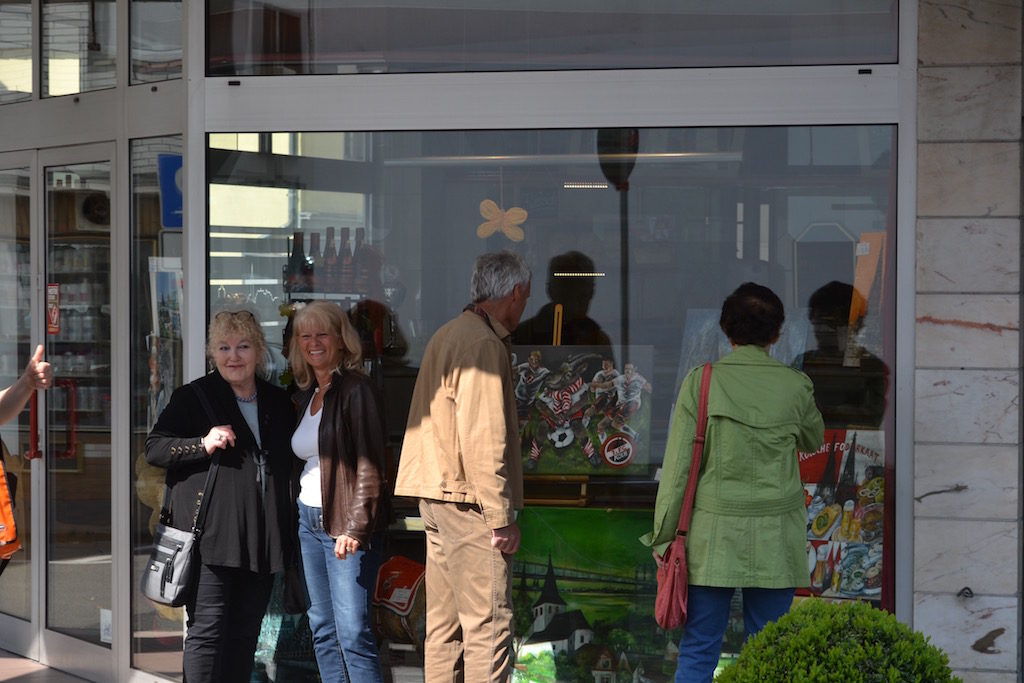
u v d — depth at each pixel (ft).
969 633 18.31
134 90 21.61
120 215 21.94
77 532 23.50
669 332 19.88
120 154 21.94
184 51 20.66
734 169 19.48
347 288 20.51
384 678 20.31
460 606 17.34
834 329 19.10
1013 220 18.11
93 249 22.85
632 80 19.60
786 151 19.27
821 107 18.97
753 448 16.29
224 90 20.24
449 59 20.01
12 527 17.08
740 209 19.52
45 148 23.75
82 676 23.31
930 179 18.33
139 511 22.08
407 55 20.08
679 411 16.66
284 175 20.34
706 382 16.55
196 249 20.24
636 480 19.88
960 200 18.25
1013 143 18.08
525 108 19.83
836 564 18.94
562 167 19.95
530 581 20.06
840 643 11.54
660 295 19.89
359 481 17.63
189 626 17.87
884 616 11.93
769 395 16.40
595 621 19.92
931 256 18.33
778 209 19.35
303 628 20.38
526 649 19.99
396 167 20.27
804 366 19.17
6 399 17.13
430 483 17.38
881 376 18.88
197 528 17.57
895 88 18.65
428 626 18.19
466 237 20.30
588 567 19.94
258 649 20.45
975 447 18.25
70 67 23.12
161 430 17.79
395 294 20.49
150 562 17.74
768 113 19.17
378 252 20.45
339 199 20.38
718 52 19.40
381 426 17.89
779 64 19.21
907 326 18.48
